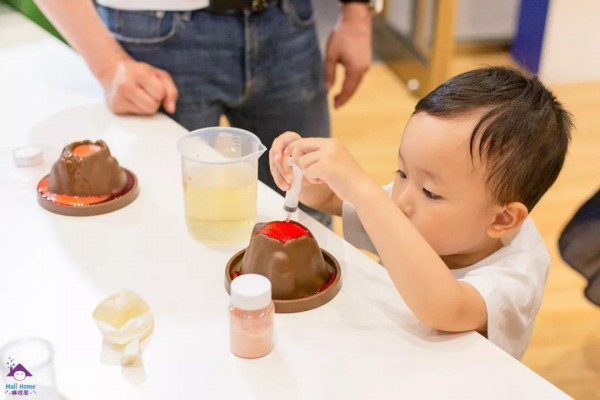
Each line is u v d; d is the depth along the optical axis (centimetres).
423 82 347
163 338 78
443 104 95
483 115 93
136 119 133
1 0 193
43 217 102
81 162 103
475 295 86
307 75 152
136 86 131
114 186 106
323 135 163
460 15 394
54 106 138
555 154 99
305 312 83
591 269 146
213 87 142
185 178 96
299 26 146
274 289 84
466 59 392
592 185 269
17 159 115
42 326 80
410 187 98
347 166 89
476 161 93
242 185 96
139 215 103
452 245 99
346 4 161
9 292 85
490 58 392
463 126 93
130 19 136
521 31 375
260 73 144
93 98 142
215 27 137
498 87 97
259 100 151
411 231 85
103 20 142
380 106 339
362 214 87
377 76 375
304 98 153
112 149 122
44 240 96
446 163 94
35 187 109
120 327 77
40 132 127
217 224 95
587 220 144
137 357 75
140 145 123
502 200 96
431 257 83
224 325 81
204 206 95
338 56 162
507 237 105
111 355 76
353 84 164
